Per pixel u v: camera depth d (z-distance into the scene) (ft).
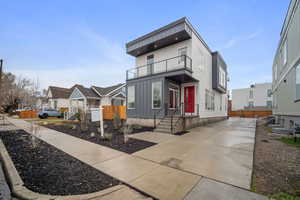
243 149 17.83
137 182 9.86
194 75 36.73
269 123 47.83
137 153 16.28
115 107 48.52
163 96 33.53
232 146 19.20
